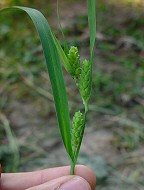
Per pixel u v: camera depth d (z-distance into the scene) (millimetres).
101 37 1055
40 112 804
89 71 267
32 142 715
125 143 705
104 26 1141
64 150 698
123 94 826
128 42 1031
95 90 845
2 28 1137
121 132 732
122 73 917
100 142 710
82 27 1128
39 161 673
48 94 853
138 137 714
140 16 1196
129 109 793
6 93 867
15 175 408
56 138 725
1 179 405
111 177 628
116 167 653
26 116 794
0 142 717
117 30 1104
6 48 1045
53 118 786
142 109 786
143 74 906
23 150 699
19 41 1072
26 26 1171
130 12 1234
